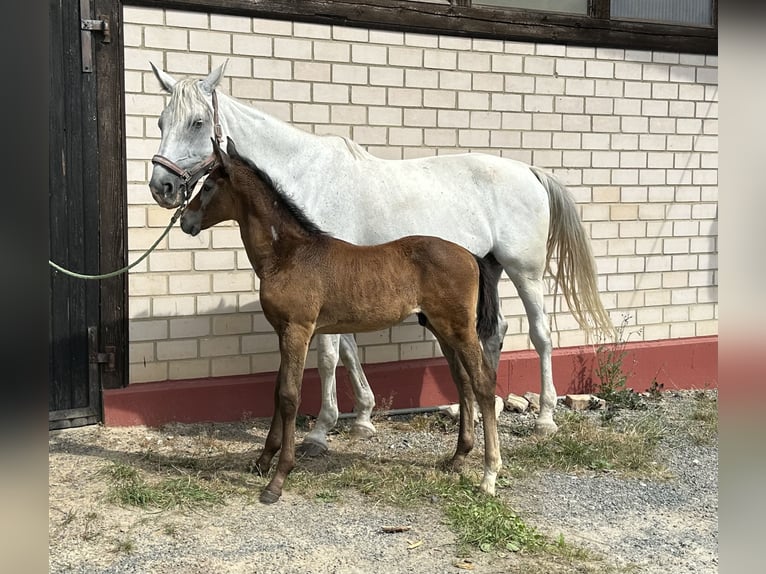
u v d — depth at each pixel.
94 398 5.03
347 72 5.48
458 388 4.25
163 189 4.11
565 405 5.97
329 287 3.73
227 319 5.31
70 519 3.54
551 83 6.11
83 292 4.95
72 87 4.83
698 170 6.72
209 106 4.22
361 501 3.85
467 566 3.13
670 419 5.62
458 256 3.83
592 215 6.36
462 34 5.77
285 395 3.77
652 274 6.61
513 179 5.03
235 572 3.07
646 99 6.46
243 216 3.81
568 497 4.01
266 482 4.07
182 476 4.13
